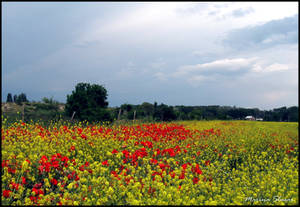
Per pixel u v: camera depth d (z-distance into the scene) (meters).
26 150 6.72
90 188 4.70
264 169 7.83
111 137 9.03
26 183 5.23
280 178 6.18
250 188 5.75
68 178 5.30
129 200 4.39
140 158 6.54
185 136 11.63
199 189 5.32
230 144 11.30
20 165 5.58
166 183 5.35
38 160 5.88
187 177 5.84
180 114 38.44
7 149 6.51
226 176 6.80
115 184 4.90
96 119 22.11
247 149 11.08
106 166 6.13
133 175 5.70
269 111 79.12
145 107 37.06
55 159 6.01
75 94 23.11
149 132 11.43
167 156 7.78
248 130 17.30
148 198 4.62
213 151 9.70
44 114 21.55
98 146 7.95
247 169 7.55
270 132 17.58
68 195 4.44
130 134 10.18
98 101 25.36
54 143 7.61
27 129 9.45
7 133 8.45
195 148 9.71
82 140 8.02
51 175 5.35
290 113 72.69
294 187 5.25
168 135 11.37
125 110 31.27
